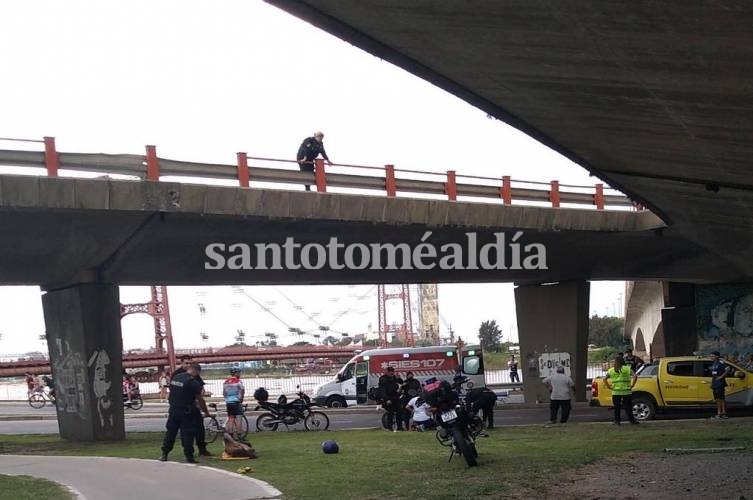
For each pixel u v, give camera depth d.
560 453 14.70
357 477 11.94
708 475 11.85
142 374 77.75
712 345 44.25
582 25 9.99
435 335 106.69
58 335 23.56
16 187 18.11
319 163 23.28
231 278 26.58
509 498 10.12
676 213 25.05
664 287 45.97
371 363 37.22
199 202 20.72
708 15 8.91
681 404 23.19
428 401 13.41
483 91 13.77
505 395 36.47
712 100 12.17
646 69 11.26
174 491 10.91
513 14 9.98
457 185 26.36
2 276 22.30
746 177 17.86
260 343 113.12
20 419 35.34
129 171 19.92
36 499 10.45
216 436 18.38
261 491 10.70
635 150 16.69
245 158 21.83
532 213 28.08
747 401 23.23
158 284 26.06
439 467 13.03
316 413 23.77
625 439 17.08
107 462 14.73
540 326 36.56
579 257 33.03
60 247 20.89
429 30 11.07
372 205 24.16
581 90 12.86
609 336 141.62
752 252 31.27
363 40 11.84
